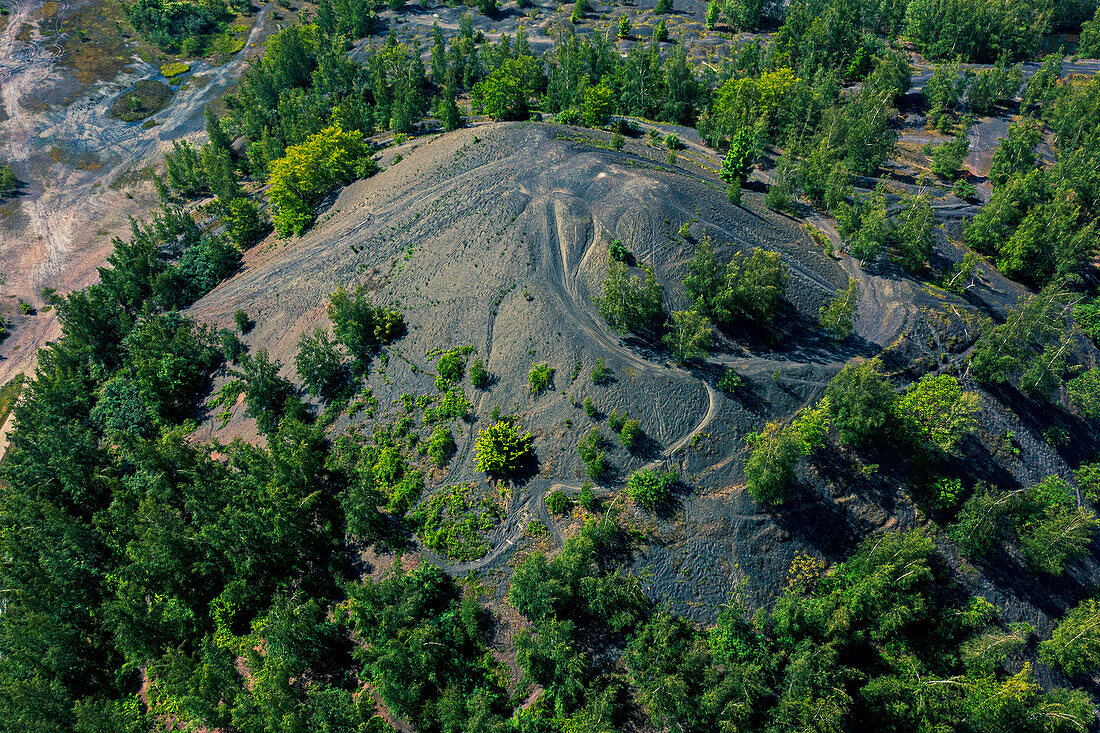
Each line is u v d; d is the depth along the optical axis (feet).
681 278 246.47
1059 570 177.88
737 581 186.19
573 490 205.26
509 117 408.26
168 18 574.56
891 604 169.48
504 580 193.16
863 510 193.57
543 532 199.62
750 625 175.73
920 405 195.62
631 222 261.24
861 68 442.09
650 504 196.44
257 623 196.95
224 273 338.75
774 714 157.17
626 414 213.66
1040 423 217.36
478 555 198.70
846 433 196.54
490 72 467.93
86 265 381.81
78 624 206.90
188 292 328.90
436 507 210.38
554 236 269.64
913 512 192.65
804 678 158.20
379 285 281.95
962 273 249.75
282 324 290.76
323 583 202.80
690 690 161.58
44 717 177.88
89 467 245.04
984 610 176.04
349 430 235.40
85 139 473.26
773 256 225.15
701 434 208.03
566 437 214.48
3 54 537.24
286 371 267.18
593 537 189.67
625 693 169.48
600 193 280.31
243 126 460.55
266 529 199.00
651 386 217.15
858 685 166.91
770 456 183.32
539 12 595.88
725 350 228.84
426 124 427.74
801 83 356.79
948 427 190.60
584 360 227.40
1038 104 395.34
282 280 310.65
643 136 372.17
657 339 232.73
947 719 155.84
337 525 211.41
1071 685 174.19
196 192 428.56
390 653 167.94
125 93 516.73
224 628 199.11
